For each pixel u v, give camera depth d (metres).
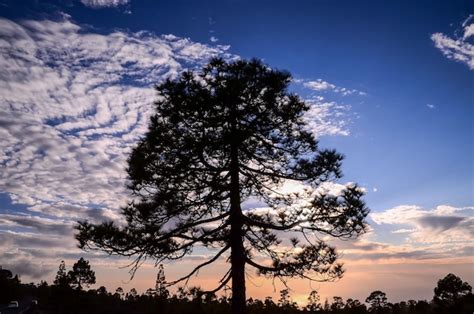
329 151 16.17
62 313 70.75
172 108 15.23
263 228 16.56
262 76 15.48
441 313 68.00
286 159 16.80
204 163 15.85
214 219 15.52
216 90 15.19
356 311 66.12
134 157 15.66
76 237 14.73
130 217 15.40
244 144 16.00
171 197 15.48
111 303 80.50
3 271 91.75
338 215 15.98
